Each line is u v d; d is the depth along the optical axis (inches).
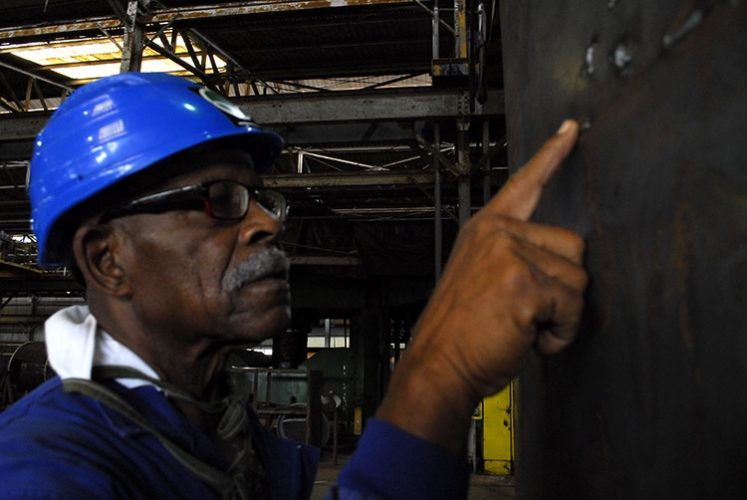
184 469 29.6
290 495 40.2
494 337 19.1
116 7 233.6
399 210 417.7
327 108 240.7
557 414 23.1
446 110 233.5
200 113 33.2
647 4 15.5
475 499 283.3
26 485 22.4
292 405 376.8
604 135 18.5
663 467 14.6
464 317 19.8
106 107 32.5
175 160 32.1
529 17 27.7
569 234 20.1
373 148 368.2
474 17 209.0
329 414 461.1
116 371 31.0
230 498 30.9
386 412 20.9
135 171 30.7
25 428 26.3
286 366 566.9
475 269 20.2
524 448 29.6
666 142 14.4
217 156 33.4
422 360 20.6
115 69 340.5
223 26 249.1
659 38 14.8
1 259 638.5
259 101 244.5
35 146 35.2
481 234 20.8
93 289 33.9
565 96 22.3
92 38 284.5
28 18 286.2
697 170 12.9
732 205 11.7
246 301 31.6
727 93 11.9
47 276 693.9
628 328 16.6
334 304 537.6
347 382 565.9
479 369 19.6
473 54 208.5
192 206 31.5
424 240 431.2
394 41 315.3
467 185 239.8
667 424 14.4
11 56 324.2
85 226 32.0
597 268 18.9
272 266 32.6
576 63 21.1
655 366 15.0
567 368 21.8
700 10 12.8
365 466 20.1
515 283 18.9
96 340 32.2
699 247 12.9
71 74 348.2
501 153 296.7
